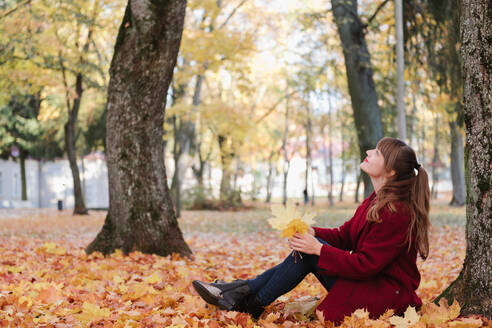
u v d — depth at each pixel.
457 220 16.06
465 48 3.00
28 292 3.80
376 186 2.97
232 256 7.82
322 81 19.08
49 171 35.91
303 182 57.81
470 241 3.01
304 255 2.95
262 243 10.98
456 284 3.13
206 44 15.12
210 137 32.38
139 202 6.92
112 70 6.94
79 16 17.97
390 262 2.79
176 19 6.64
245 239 12.14
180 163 24.02
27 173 34.50
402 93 10.70
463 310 2.97
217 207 28.95
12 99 26.77
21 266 5.31
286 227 2.80
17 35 16.77
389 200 2.74
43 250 7.08
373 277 2.80
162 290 4.18
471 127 2.97
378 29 13.76
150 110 6.93
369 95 13.01
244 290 3.06
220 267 6.12
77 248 8.50
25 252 6.98
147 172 6.96
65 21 18.12
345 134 29.45
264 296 3.03
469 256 3.02
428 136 19.66
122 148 6.93
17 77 17.16
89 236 12.50
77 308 3.37
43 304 3.49
